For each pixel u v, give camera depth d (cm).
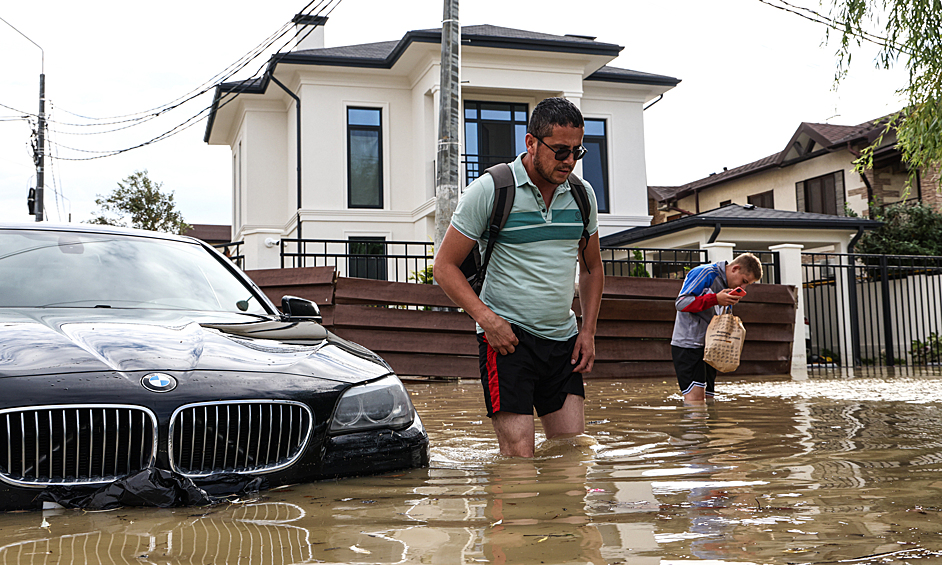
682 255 1666
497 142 1788
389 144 1780
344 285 849
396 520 192
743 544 162
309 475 247
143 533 181
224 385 238
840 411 484
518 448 316
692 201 2700
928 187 1928
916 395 611
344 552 161
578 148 311
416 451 278
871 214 1898
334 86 1752
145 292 323
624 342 940
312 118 1736
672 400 601
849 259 1287
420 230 1734
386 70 1756
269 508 209
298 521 192
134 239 362
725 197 2528
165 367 238
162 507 211
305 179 1723
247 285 370
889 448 316
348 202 1761
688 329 584
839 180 2075
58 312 284
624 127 1903
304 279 850
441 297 879
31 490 208
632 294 948
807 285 1420
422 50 1648
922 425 401
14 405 210
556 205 326
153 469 221
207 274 359
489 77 1706
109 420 219
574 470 272
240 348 268
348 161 1764
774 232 1630
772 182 2316
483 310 316
